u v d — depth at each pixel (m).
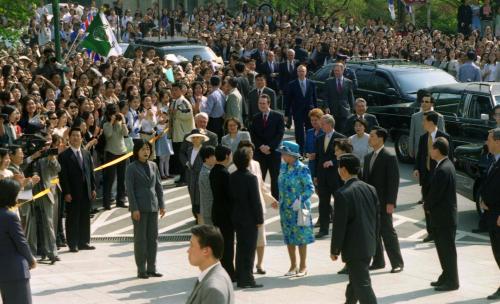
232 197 21.45
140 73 40.88
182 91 34.62
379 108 39.38
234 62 45.19
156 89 39.03
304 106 37.75
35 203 24.62
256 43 59.09
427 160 25.94
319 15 90.50
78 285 22.06
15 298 17.58
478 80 48.59
